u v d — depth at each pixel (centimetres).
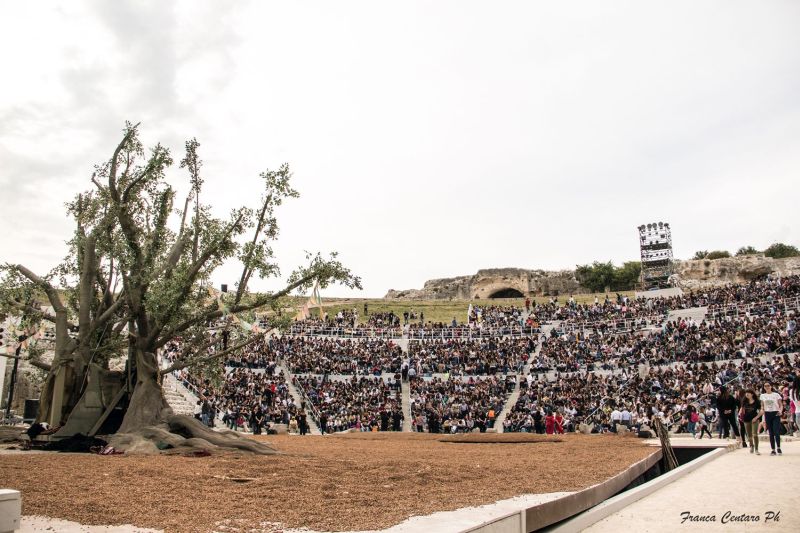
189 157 2322
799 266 8738
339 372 5491
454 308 9056
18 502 550
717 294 6612
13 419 2967
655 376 4531
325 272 2119
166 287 2036
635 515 948
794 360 4316
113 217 2106
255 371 5328
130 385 2069
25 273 2269
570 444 2444
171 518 683
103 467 1197
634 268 10538
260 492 905
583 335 6266
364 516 720
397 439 2950
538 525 792
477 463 1475
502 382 5175
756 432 1888
